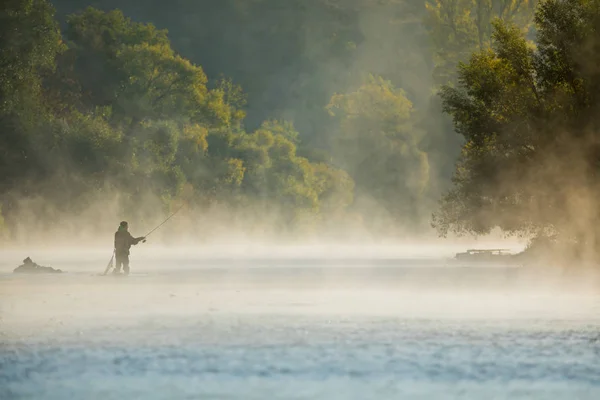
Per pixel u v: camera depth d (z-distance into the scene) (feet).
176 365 138.31
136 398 110.22
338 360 143.23
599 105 488.44
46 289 325.01
